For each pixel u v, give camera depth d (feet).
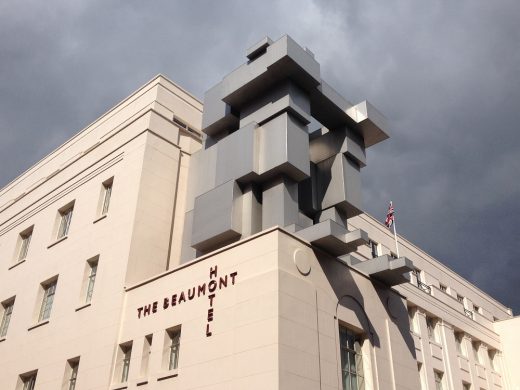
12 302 94.38
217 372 54.54
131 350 66.39
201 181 79.87
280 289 54.60
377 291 72.28
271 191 70.64
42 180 108.68
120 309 69.36
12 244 102.99
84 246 82.64
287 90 73.10
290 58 71.00
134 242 74.18
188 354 58.59
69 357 72.28
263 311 54.13
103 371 65.77
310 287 59.26
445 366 113.91
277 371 49.62
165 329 63.21
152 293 67.56
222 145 77.97
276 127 72.13
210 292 60.70
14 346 84.12
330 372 56.08
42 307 86.33
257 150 72.69
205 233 71.10
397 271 71.10
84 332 72.43
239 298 57.16
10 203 112.98
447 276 151.33
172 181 84.02
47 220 96.73
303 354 53.52
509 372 135.74
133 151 84.53
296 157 69.97
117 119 99.66
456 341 125.70
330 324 59.88
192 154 86.89
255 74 74.64
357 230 63.52
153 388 59.67
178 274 65.87
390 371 66.54
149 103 93.40
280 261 56.70
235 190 71.31
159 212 79.56
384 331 69.56
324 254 64.54
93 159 93.81
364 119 81.35
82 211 88.38
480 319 142.20
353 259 74.79
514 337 139.33
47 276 87.25
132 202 77.87
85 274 79.41
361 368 63.67
